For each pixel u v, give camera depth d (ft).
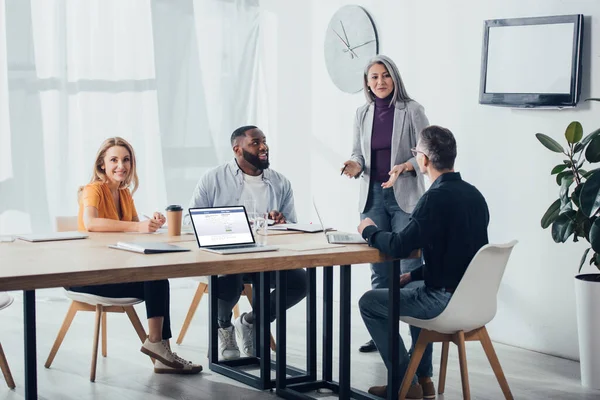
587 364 12.25
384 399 11.13
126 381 12.16
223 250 9.70
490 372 12.93
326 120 18.84
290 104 19.84
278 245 10.44
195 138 19.92
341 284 10.82
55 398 11.29
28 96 17.75
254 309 13.15
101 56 18.48
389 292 10.46
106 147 12.89
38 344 14.35
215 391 11.76
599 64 13.01
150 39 19.08
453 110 15.52
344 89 18.16
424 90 16.15
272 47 20.27
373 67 13.76
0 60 17.43
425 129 10.61
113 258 9.06
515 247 14.52
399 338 10.62
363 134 14.15
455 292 9.88
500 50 14.26
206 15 19.88
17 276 7.78
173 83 19.52
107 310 12.32
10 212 17.72
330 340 12.07
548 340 14.11
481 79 14.62
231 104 20.36
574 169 12.21
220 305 13.41
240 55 20.40
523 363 13.52
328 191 18.93
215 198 13.88
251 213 10.90
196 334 15.25
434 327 10.25
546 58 13.55
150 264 8.59
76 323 16.05
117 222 11.94
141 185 19.22
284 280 11.59
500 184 14.70
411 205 13.61
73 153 18.28
